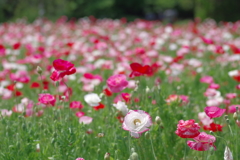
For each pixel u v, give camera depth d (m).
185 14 17.94
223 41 5.73
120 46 5.25
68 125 2.35
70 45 4.45
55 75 2.32
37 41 5.93
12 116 2.63
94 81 3.14
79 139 2.28
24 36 7.16
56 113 2.41
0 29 8.46
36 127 2.52
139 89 2.78
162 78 3.73
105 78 3.87
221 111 2.15
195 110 2.95
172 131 2.47
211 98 2.95
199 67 4.14
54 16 13.02
